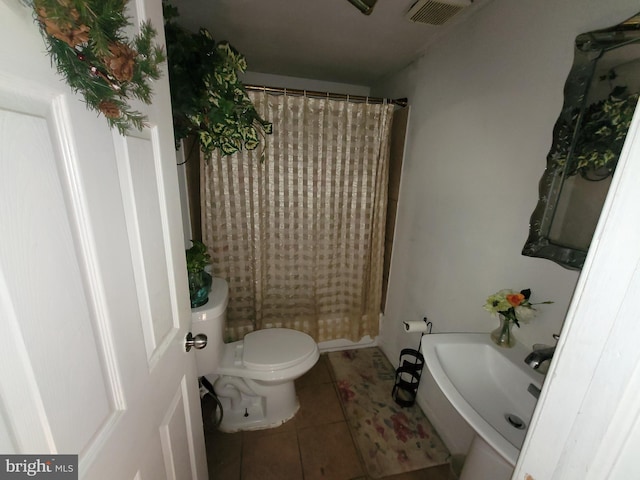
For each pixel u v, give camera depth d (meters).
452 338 1.02
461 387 0.93
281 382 1.45
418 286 1.72
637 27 0.65
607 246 0.33
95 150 0.40
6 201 0.28
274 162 1.76
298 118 1.70
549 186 0.87
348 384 1.87
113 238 0.45
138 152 0.53
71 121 0.35
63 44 0.32
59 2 0.28
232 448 1.42
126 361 0.49
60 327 0.35
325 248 2.00
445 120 1.42
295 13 1.24
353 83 2.22
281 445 1.44
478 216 1.22
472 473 0.95
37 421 0.32
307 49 1.60
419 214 1.68
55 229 0.34
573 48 0.82
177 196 0.73
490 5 1.11
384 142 1.81
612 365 0.32
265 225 1.87
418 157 1.67
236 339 2.03
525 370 0.88
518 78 1.00
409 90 1.74
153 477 0.61
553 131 0.85
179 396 0.77
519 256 1.02
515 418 0.87
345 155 1.82
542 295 0.94
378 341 2.28
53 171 0.33
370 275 2.10
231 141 1.19
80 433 0.38
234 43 1.53
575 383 0.37
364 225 1.97
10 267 0.28
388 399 1.76
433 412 1.58
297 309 2.11
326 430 1.53
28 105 0.30
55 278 0.34
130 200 0.51
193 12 1.24
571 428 0.37
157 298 0.63
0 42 0.26
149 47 0.44
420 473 1.34
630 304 0.30
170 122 0.68
